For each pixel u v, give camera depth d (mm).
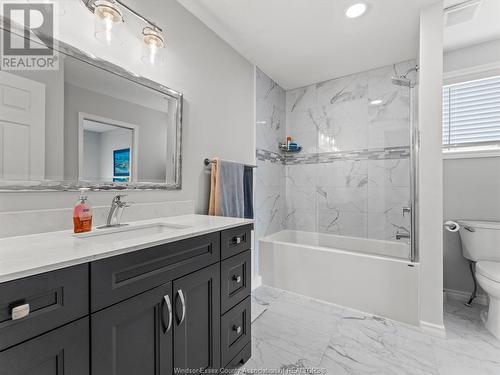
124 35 1294
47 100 1002
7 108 902
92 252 704
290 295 2297
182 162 1645
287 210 3174
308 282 2258
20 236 918
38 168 974
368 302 1960
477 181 2135
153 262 868
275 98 2941
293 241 3092
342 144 2811
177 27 1610
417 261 1831
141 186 1369
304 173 3061
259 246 2553
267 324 1807
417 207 1832
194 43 1749
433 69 1644
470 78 2189
